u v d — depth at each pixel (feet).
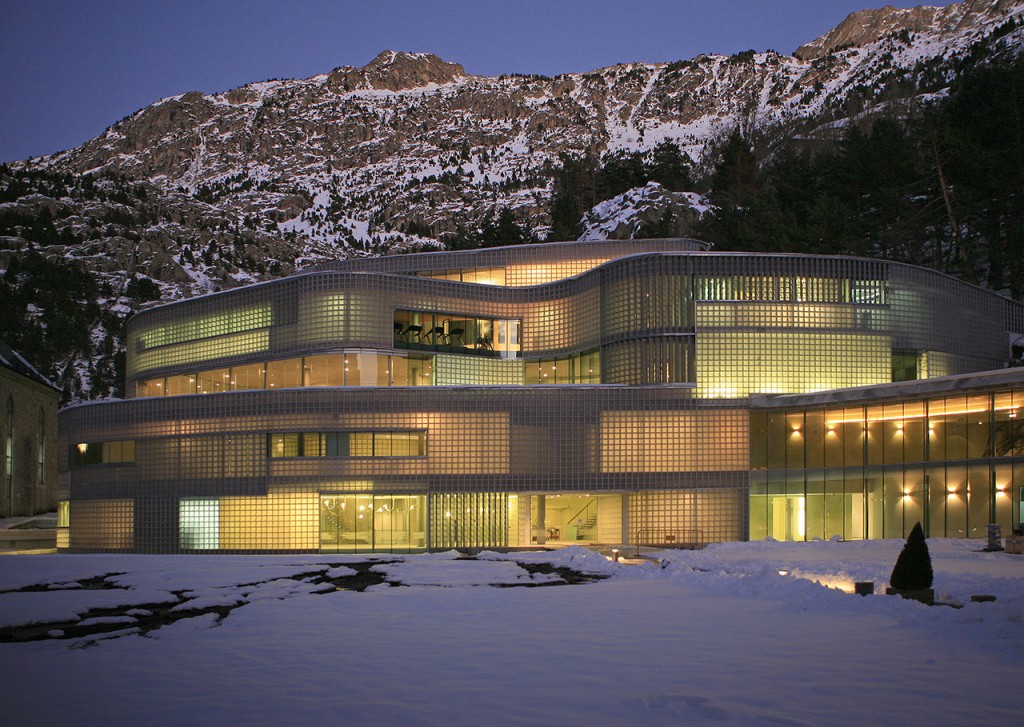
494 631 54.34
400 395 165.48
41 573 94.07
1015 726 33.37
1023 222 258.16
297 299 190.19
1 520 261.65
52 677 42.83
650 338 170.19
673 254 171.22
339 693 38.93
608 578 87.35
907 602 62.69
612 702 37.09
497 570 93.56
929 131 300.20
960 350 183.32
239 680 41.65
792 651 47.34
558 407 166.40
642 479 164.45
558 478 164.66
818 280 171.42
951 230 294.05
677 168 638.53
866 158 312.91
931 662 44.45
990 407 136.15
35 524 260.42
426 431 164.96
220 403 170.91
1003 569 89.10
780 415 164.35
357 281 186.80
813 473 159.84
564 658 45.88
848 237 277.44
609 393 166.30
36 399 301.22
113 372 619.26
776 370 168.25
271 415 167.22
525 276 212.84
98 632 57.16
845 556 109.50
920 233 299.99
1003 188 265.13
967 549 117.50
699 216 501.15
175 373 207.82
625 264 174.50
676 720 34.42
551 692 38.81
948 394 139.64
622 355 173.17
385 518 163.84
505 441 164.86
